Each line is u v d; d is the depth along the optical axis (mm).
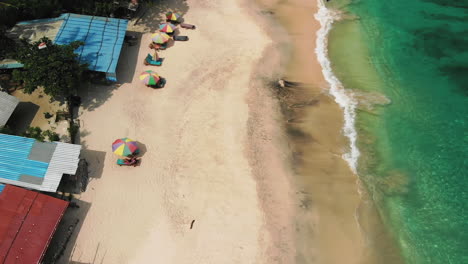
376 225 26281
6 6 34125
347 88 36250
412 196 27812
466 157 30016
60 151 26047
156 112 32156
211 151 29828
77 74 29891
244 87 35469
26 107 30641
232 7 45438
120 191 26547
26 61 29188
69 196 25609
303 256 24641
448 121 32875
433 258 24594
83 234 24188
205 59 38000
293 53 40000
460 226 26031
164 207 26078
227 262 23938
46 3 35719
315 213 26781
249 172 28766
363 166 29781
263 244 24953
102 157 28328
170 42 39406
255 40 41000
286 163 29703
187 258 23906
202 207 26375
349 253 24938
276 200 27328
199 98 33906
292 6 46656
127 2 40750
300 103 34469
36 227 22391
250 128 31875
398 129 32438
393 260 24641
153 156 28938
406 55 39781
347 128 32562
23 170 24766
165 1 44594
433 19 44844
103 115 31188
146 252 23875
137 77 34938
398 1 47875
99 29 35344
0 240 21422
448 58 39156
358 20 44688
